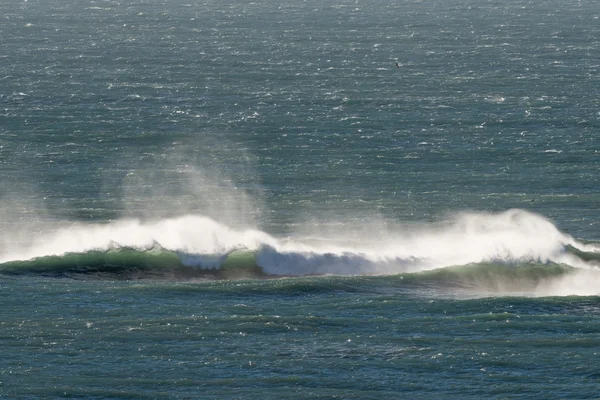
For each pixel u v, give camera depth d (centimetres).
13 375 15088
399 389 14988
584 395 14850
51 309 17475
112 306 17725
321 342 16412
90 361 15588
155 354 15862
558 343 16450
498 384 15162
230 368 15488
